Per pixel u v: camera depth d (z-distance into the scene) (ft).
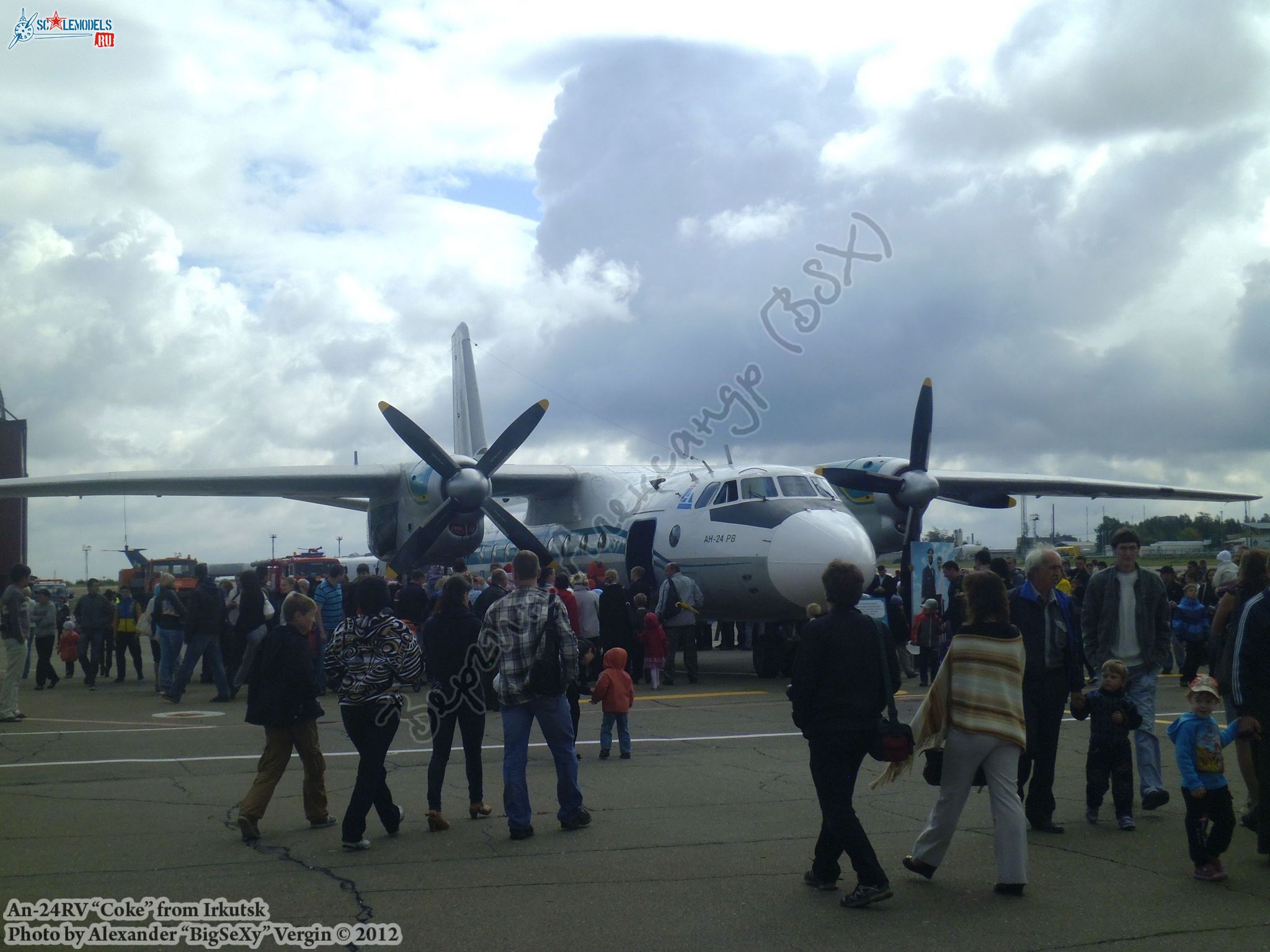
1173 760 29.94
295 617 21.45
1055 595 21.71
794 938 15.14
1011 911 16.35
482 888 17.56
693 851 19.89
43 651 55.57
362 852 20.03
